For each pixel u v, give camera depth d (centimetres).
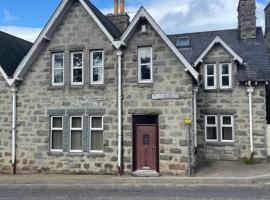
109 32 1775
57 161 1831
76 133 1838
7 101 1925
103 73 1792
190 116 1656
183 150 1652
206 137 2191
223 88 2167
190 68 1647
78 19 1847
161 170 1680
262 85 2078
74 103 1827
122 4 2138
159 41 1725
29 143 1880
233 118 2131
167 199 1160
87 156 1788
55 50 1870
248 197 1165
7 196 1291
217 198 1158
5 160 1908
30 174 1831
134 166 1733
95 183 1559
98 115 1792
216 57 2184
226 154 2133
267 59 2164
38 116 1877
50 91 1867
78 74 1855
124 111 1750
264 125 2056
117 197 1216
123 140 1741
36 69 1898
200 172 1714
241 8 2383
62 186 1498
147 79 1745
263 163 2012
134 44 1759
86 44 1823
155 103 1711
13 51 2219
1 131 1928
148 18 1712
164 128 1691
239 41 2356
